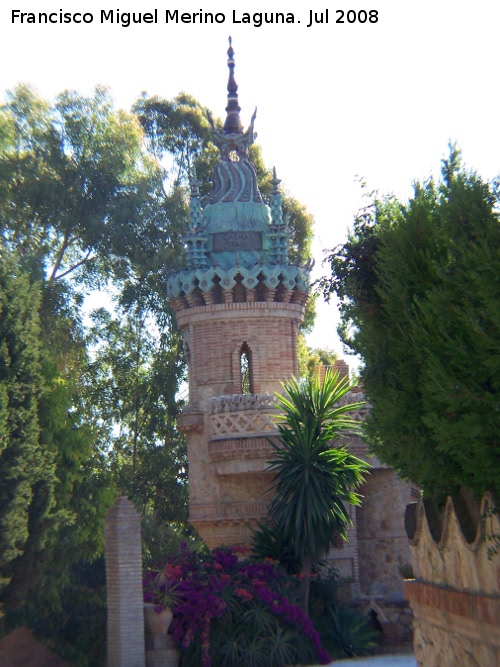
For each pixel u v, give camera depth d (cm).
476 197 1173
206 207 3703
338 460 3041
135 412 4966
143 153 5175
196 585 2750
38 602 2664
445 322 1152
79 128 4766
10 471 2527
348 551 3406
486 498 1109
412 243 1273
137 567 2570
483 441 1110
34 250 4684
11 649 2538
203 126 5322
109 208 4669
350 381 3123
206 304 3566
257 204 3678
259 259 3597
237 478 3444
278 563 3067
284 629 2820
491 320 1061
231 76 3888
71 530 3003
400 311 1273
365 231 1555
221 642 2708
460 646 1184
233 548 3084
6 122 4719
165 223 4791
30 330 2828
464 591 1178
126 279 4922
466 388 1110
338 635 3041
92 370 4872
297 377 3572
